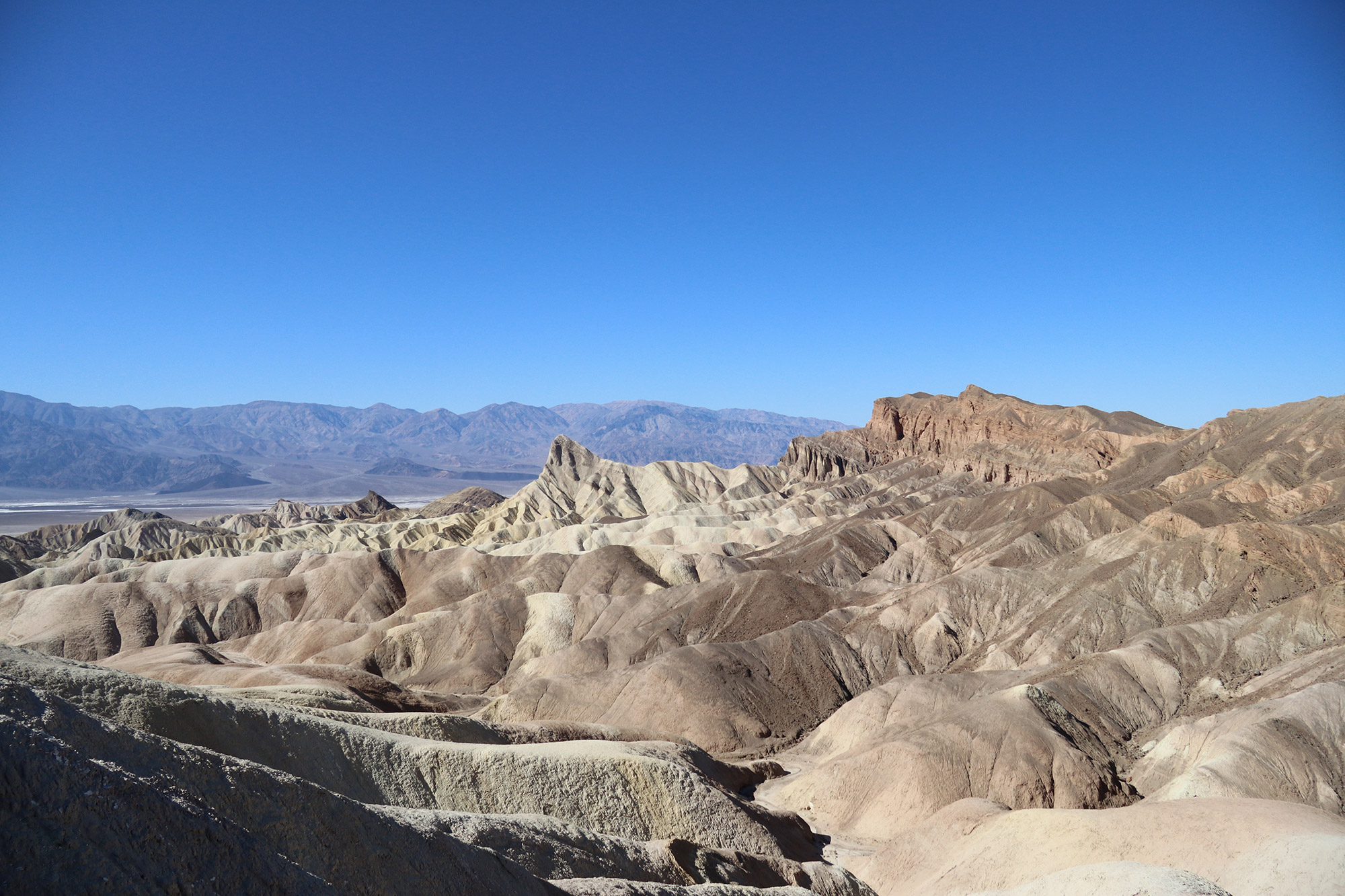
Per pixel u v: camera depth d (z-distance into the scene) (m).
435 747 40.91
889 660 95.44
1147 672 72.75
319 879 17.72
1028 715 64.94
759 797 68.81
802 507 198.62
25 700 17.70
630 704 88.44
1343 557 83.62
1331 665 61.19
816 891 41.53
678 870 35.53
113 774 15.34
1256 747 52.16
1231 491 113.75
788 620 108.94
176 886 14.45
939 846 49.59
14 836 13.28
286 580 135.38
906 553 127.81
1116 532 113.75
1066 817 43.84
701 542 163.88
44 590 122.75
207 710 33.00
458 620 118.31
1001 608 99.25
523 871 26.14
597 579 132.88
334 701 51.78
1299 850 35.47
